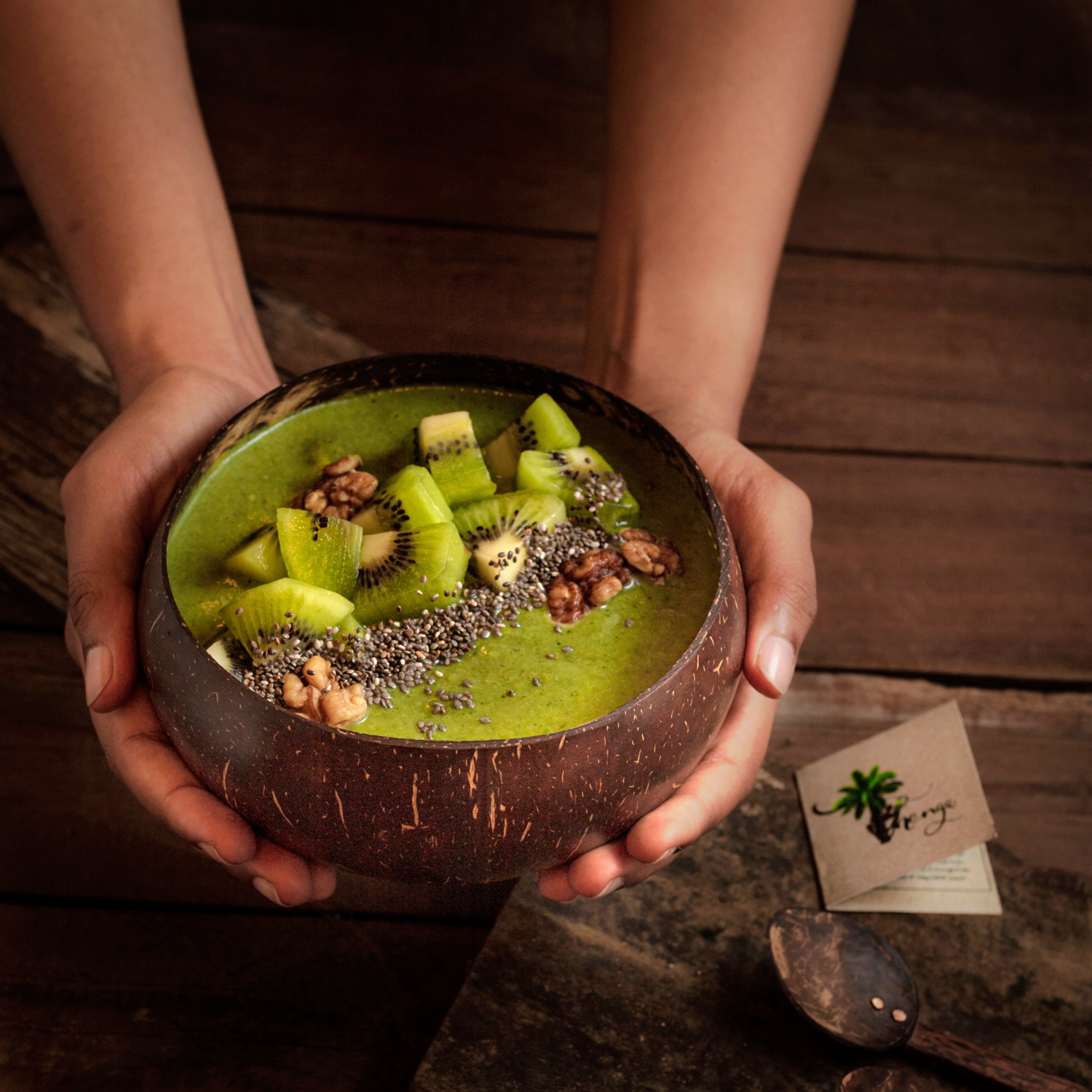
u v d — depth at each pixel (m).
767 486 0.49
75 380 0.62
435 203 0.76
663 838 0.40
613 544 0.44
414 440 0.46
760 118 0.57
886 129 0.83
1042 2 0.93
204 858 0.50
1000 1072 0.46
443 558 0.42
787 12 0.57
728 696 0.42
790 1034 0.47
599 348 0.58
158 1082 0.47
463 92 0.81
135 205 0.55
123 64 0.56
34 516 0.58
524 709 0.41
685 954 0.48
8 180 0.72
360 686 0.41
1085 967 0.49
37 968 0.49
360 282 0.72
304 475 0.46
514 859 0.39
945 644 0.64
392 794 0.38
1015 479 0.70
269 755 0.38
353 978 0.48
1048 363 0.74
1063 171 0.83
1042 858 0.58
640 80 0.58
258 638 0.41
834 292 0.76
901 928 0.50
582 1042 0.46
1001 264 0.78
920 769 0.52
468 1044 0.46
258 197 0.75
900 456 0.70
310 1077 0.47
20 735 0.54
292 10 0.83
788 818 0.52
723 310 0.56
